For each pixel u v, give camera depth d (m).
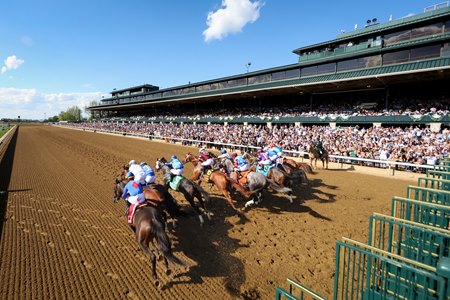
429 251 3.60
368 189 10.48
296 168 9.59
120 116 69.44
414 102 20.84
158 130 38.09
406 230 3.91
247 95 31.92
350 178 12.46
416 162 13.77
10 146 25.08
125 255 5.34
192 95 37.47
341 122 22.25
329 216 7.55
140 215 4.68
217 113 37.72
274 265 5.09
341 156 15.73
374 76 19.05
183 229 6.61
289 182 8.45
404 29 22.80
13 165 15.13
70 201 8.65
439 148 13.99
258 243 5.93
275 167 8.62
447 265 2.17
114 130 49.06
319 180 12.02
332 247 5.80
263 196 9.26
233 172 8.38
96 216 7.39
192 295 4.19
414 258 3.87
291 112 28.50
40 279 4.46
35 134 42.94
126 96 69.62
